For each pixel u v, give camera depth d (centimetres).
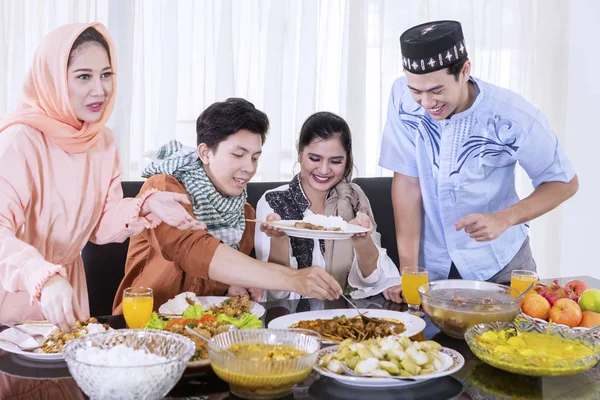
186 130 332
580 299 179
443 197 249
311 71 348
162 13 320
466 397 128
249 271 191
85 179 197
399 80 254
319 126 239
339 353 137
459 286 179
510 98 239
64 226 194
